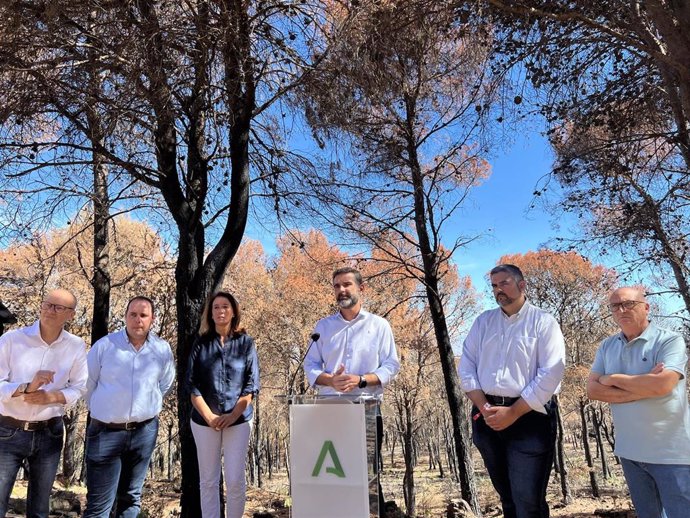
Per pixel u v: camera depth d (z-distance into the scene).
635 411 3.14
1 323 4.21
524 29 4.62
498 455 3.20
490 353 3.22
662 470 3.01
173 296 9.96
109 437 3.58
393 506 7.27
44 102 5.19
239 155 6.04
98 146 5.71
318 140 5.80
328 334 3.67
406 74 4.88
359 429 2.52
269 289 19.66
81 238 10.77
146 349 3.83
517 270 3.23
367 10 4.26
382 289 12.73
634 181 7.66
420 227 10.18
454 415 9.46
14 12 4.21
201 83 5.42
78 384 3.69
